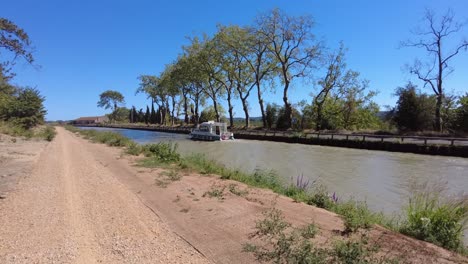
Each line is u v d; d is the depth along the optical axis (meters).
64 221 6.46
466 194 11.96
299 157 24.52
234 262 4.68
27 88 51.50
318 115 47.28
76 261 4.68
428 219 6.21
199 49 60.22
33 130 44.41
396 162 21.34
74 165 14.29
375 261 4.46
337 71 45.41
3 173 11.91
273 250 5.00
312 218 6.70
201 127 47.97
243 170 17.33
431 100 37.66
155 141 42.97
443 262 4.64
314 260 4.43
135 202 7.97
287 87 49.16
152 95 98.69
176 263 4.67
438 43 35.56
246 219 6.59
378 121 49.28
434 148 24.84
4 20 18.66
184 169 13.30
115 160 16.06
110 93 155.12
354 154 26.17
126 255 4.91
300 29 46.69
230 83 60.38
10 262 4.60
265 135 44.03
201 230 6.00
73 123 178.75
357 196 12.11
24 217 6.67
